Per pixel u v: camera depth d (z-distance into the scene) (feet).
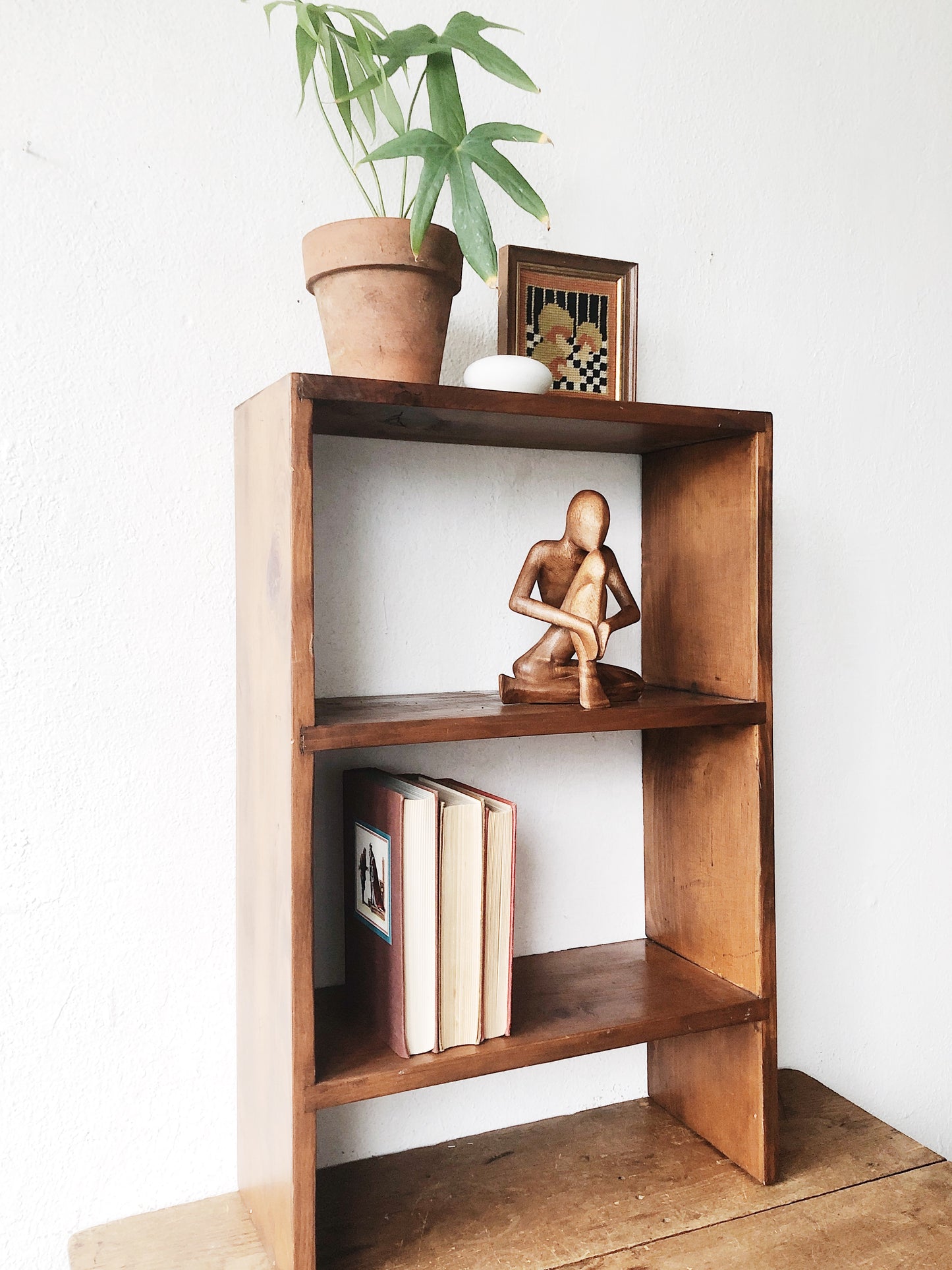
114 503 3.24
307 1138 2.77
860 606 4.65
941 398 4.82
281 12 3.39
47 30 3.08
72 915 3.23
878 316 4.63
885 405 4.66
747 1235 3.19
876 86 4.58
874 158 4.58
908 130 4.67
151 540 3.29
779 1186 3.49
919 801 4.85
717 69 4.18
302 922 2.74
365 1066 2.91
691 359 4.18
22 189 3.07
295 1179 2.77
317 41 3.02
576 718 3.09
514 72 2.91
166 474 3.30
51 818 3.20
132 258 3.22
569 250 3.89
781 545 4.43
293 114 3.43
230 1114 3.47
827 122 4.45
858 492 4.61
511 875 3.13
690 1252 3.11
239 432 3.28
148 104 3.22
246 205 3.37
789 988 4.55
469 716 2.96
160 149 3.24
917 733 4.83
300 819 2.72
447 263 2.96
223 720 3.42
